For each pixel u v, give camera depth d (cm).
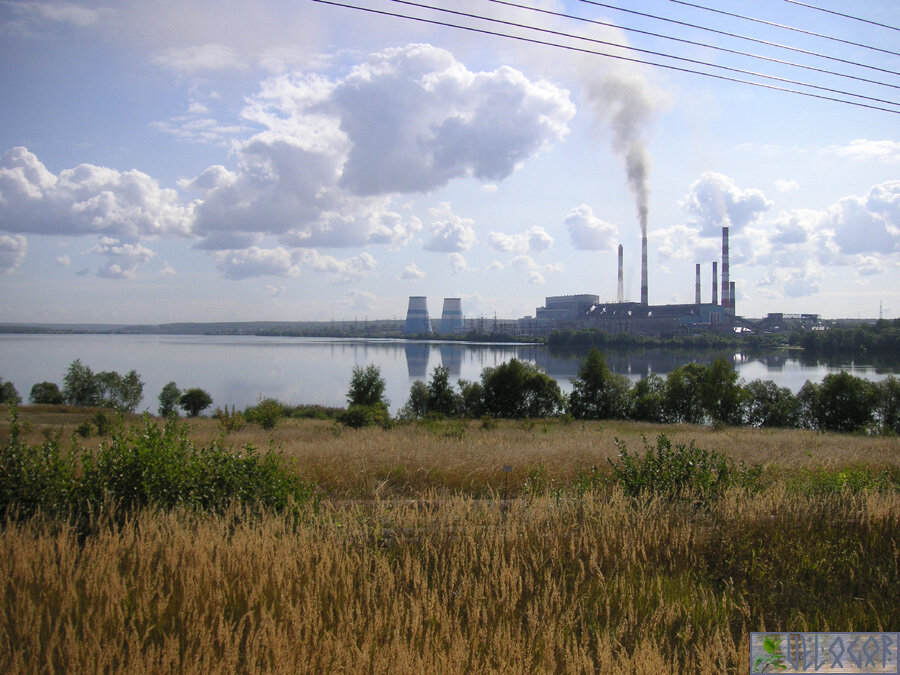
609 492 945
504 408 5606
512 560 572
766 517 755
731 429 3825
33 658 394
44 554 550
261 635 428
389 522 745
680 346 18125
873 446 2155
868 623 544
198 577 513
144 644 439
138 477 771
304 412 5400
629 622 499
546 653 424
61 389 7469
